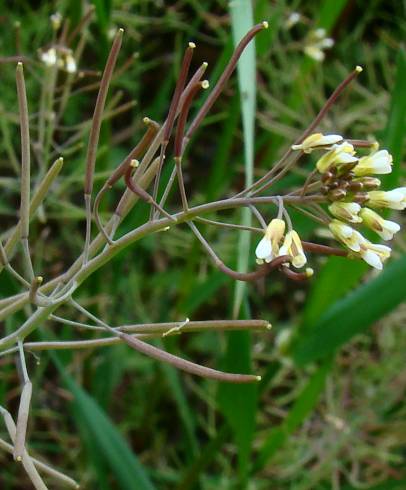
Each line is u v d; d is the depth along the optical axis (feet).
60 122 0.61
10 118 0.53
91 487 0.60
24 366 0.29
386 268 0.46
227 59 0.47
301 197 0.26
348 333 0.48
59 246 0.65
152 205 0.27
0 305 0.30
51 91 0.47
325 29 0.57
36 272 0.61
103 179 0.54
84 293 0.61
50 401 0.63
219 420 0.66
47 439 0.63
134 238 0.28
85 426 0.51
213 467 0.65
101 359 0.59
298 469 0.61
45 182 0.28
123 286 0.64
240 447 0.50
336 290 0.47
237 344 0.46
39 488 0.26
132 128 0.65
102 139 0.52
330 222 0.26
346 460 0.62
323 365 0.50
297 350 0.49
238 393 0.47
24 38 0.62
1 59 0.45
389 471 0.59
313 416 0.64
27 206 0.28
